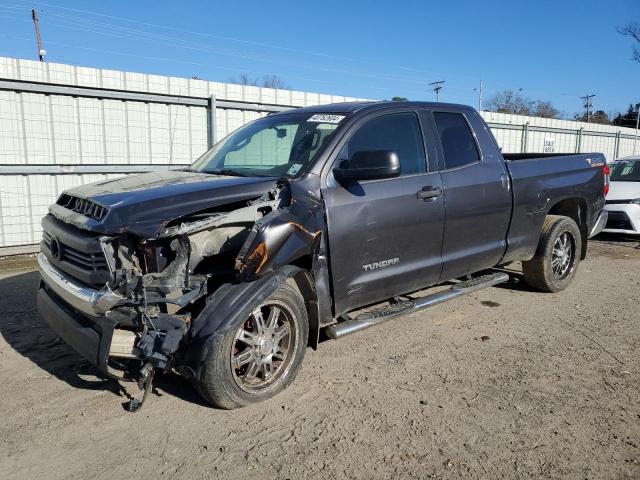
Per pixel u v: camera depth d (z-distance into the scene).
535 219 5.72
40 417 3.47
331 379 4.00
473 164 5.09
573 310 5.67
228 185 3.60
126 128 9.33
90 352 3.28
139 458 3.04
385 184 4.33
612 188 10.02
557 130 17.91
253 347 3.57
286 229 3.54
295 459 3.03
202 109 10.13
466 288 5.29
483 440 3.20
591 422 3.41
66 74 8.59
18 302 5.87
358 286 4.20
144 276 3.17
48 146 8.63
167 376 4.05
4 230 8.37
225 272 3.54
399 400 3.69
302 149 4.21
